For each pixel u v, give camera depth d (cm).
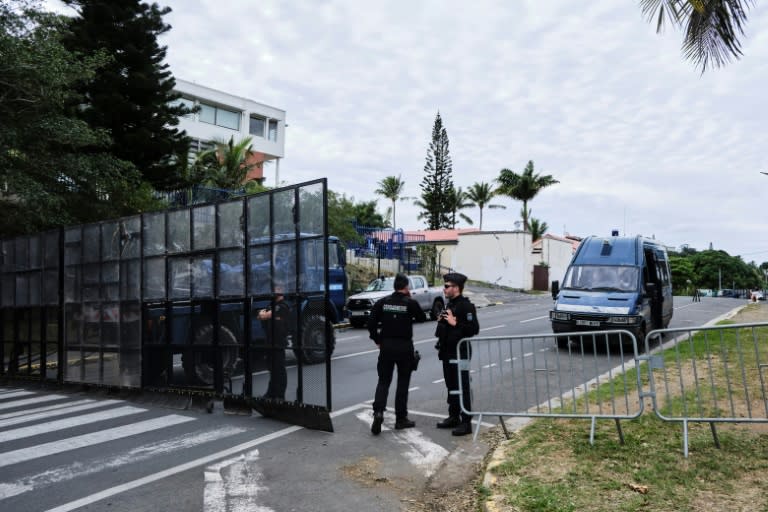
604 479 451
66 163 1461
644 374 849
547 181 5631
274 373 736
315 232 690
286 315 723
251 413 771
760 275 10981
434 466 532
